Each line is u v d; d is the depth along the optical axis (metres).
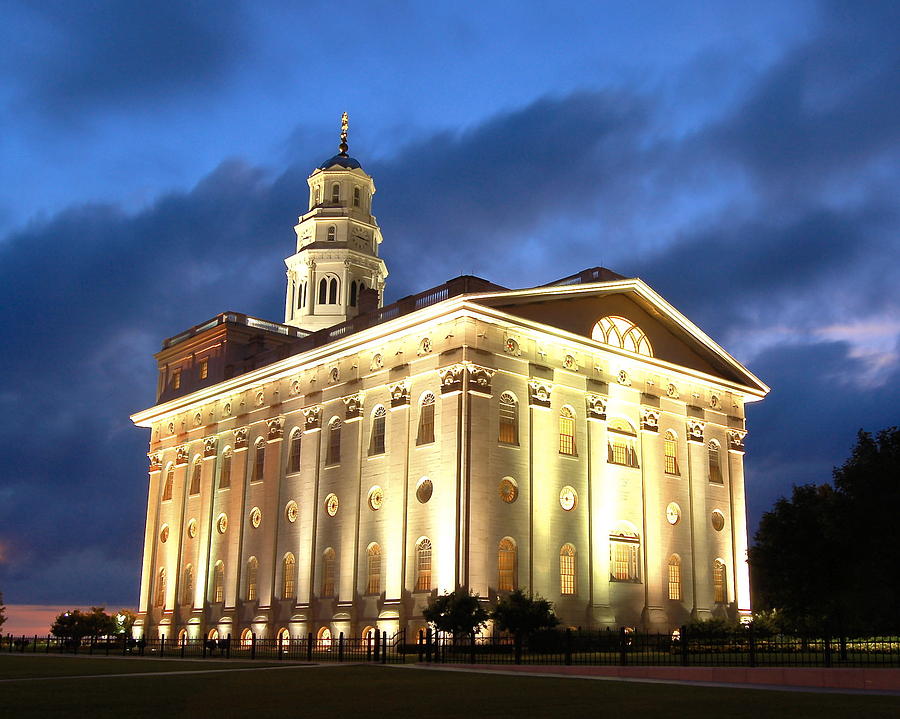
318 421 64.69
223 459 74.81
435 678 29.72
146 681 29.30
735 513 69.06
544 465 56.38
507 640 49.25
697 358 69.75
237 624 67.94
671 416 66.19
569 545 56.66
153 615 78.88
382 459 58.38
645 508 61.81
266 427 70.19
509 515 53.97
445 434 54.00
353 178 89.31
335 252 84.81
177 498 78.75
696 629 57.19
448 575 51.50
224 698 22.58
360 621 57.25
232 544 70.56
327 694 23.61
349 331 64.94
